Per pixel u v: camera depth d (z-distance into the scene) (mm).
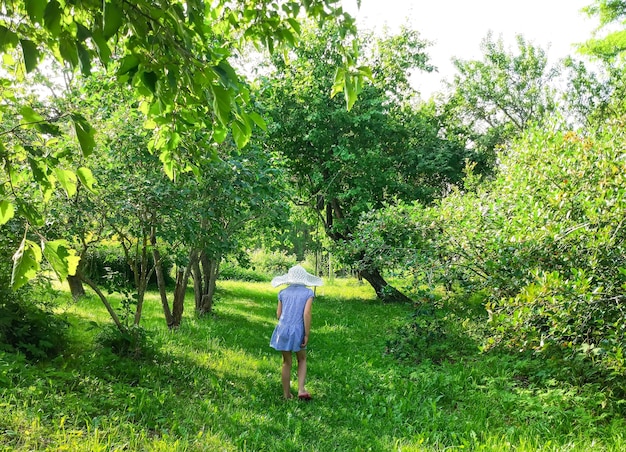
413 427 5102
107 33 1736
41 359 5941
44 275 6488
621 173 6043
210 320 11539
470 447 4609
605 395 5273
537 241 6023
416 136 19500
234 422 4902
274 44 2799
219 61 2006
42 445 3668
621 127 7344
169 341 8297
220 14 3205
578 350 5062
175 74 2059
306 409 5664
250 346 9211
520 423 5062
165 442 4012
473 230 7395
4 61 2336
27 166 2758
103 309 10766
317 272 30266
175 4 2006
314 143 15836
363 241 8906
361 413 5586
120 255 10023
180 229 6738
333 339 10125
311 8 2523
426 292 7926
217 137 2912
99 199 6141
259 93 9375
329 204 18891
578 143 7223
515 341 5074
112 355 6094
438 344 8078
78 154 5562
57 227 5898
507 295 6480
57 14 1664
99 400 4859
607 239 5301
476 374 6688
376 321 12586
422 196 17828
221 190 7145
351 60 2484
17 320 6051
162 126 3340
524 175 8062
